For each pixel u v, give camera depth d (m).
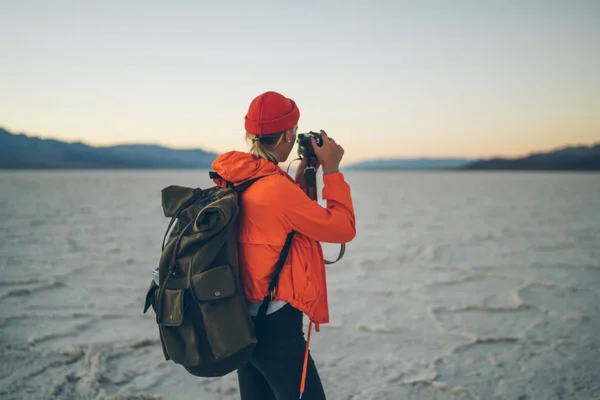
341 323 4.32
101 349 3.55
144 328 4.07
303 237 1.54
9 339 3.74
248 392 1.72
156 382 3.03
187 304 1.40
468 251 8.32
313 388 1.56
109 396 2.81
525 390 2.91
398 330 4.11
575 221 13.75
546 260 7.38
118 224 12.60
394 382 3.08
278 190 1.45
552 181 73.94
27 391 2.86
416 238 10.14
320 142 1.57
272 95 1.54
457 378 3.11
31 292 5.29
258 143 1.55
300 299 1.50
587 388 2.93
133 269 6.63
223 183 1.60
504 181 76.06
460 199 26.94
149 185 50.38
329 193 1.54
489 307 4.76
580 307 4.71
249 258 1.49
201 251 1.39
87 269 6.59
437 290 5.53
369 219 14.77
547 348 3.61
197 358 1.39
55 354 3.46
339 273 6.54
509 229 11.74
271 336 1.50
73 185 47.94
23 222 12.85
